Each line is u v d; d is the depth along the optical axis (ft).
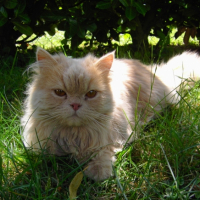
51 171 2.33
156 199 2.17
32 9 3.74
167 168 2.34
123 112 2.59
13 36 4.00
